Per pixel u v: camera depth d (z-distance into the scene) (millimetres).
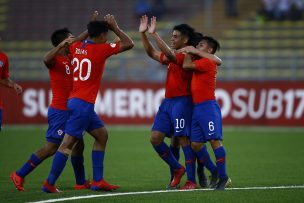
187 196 31891
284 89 81312
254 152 58094
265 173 43719
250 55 100812
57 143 35094
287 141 68250
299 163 49906
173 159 36094
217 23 107250
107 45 34219
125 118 84625
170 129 36000
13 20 114375
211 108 34562
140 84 84312
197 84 34656
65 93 35250
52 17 114062
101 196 32188
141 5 108000
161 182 39688
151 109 84000
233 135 75250
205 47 36031
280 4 104375
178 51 35188
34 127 86438
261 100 81875
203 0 110312
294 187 35781
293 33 102938
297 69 97312
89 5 114375
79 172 36312
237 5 109062
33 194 33156
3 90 86750
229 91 82625
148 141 68688
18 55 108250
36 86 86188
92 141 69625
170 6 110562
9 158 53656
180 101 35531
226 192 33281
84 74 33906
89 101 33906
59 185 38156
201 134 34875
